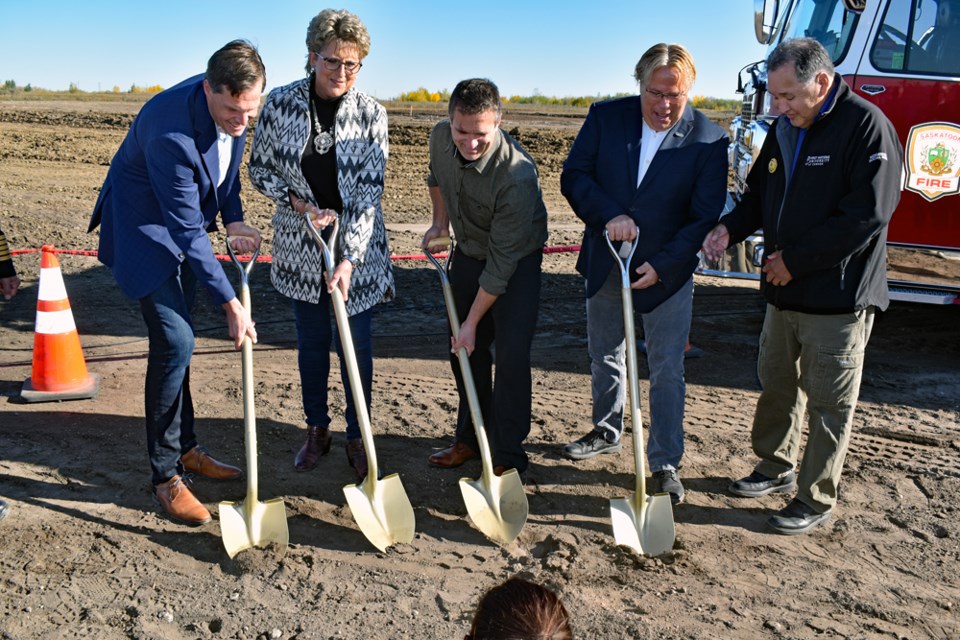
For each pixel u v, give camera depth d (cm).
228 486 398
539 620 131
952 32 517
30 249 845
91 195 1171
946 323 691
